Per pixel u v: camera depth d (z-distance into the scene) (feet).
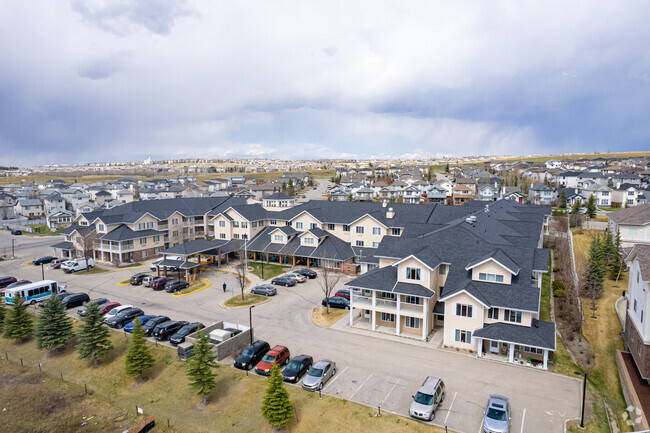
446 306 125.70
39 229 369.91
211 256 238.68
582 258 206.69
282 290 186.29
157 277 197.98
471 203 256.32
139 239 246.68
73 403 109.29
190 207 295.89
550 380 107.14
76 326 147.74
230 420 97.25
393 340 131.85
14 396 112.16
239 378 111.34
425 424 88.69
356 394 100.99
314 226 238.89
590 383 108.17
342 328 141.79
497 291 122.01
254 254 245.45
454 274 133.39
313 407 96.58
